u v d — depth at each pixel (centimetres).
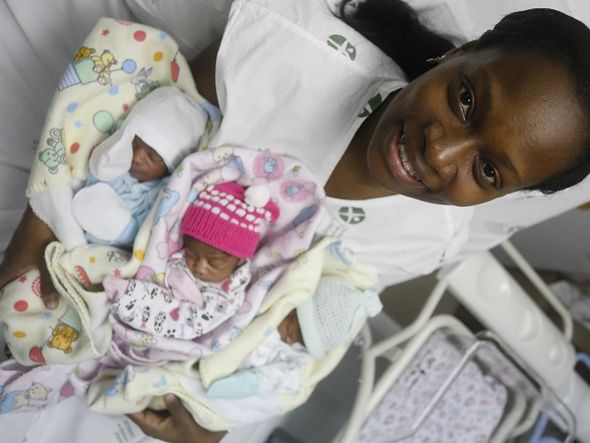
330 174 88
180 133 82
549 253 173
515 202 107
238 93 81
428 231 98
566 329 139
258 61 79
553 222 161
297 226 90
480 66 65
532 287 175
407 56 81
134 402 90
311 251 93
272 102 82
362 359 115
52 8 100
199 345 89
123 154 79
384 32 79
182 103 83
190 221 84
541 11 67
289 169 86
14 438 98
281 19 77
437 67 71
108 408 89
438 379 126
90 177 83
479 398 133
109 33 84
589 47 64
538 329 130
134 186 85
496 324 126
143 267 83
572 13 92
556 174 68
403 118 70
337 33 77
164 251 84
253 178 86
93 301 80
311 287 94
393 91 80
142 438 108
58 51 103
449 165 67
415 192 74
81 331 85
